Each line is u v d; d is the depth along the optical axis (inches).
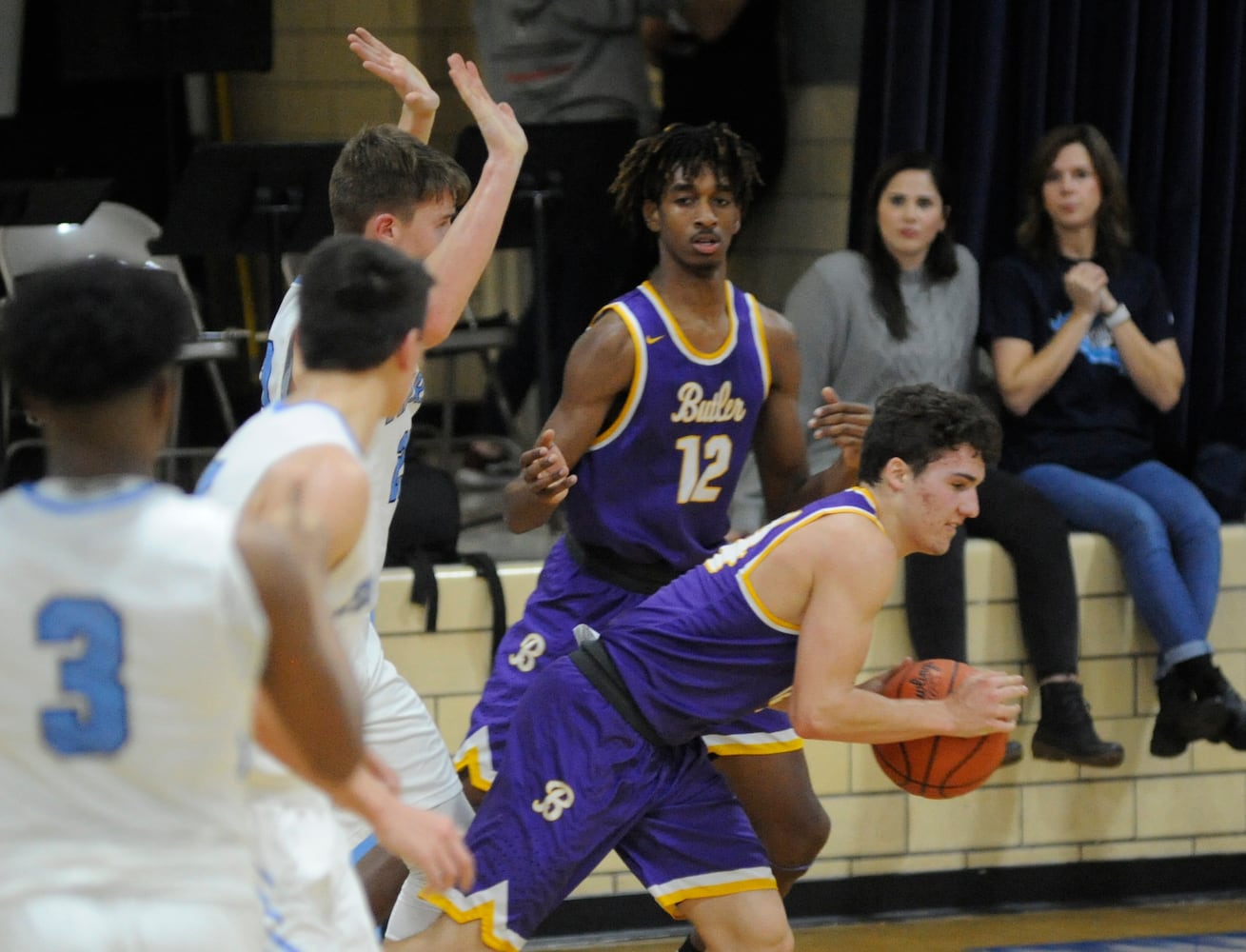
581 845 393.7
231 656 217.9
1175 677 580.7
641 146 452.1
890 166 597.3
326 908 302.2
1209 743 607.2
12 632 215.5
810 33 744.3
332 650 231.6
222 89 898.1
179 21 728.3
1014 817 599.2
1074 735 568.4
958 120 665.6
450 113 922.1
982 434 376.8
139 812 218.5
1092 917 595.5
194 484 750.5
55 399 219.5
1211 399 672.4
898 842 591.8
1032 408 623.5
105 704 215.5
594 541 460.8
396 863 425.4
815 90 745.0
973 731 382.3
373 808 254.8
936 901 598.9
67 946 213.6
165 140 847.1
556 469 423.8
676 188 442.9
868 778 588.1
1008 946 559.8
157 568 215.5
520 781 395.9
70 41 727.7
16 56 807.7
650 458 454.0
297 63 912.9
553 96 754.2
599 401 448.8
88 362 217.6
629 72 757.9
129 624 214.8
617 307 449.7
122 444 223.8
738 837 406.9
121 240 738.2
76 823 217.3
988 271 627.2
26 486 224.4
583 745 394.0
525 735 398.9
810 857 465.1
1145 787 607.2
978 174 657.0
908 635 583.2
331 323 287.4
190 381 847.7
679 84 755.4
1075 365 616.4
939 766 394.9
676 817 404.2
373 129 401.4
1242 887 621.6
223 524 221.8
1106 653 600.4
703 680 391.2
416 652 561.3
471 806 446.3
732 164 445.7
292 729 234.4
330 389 289.0
